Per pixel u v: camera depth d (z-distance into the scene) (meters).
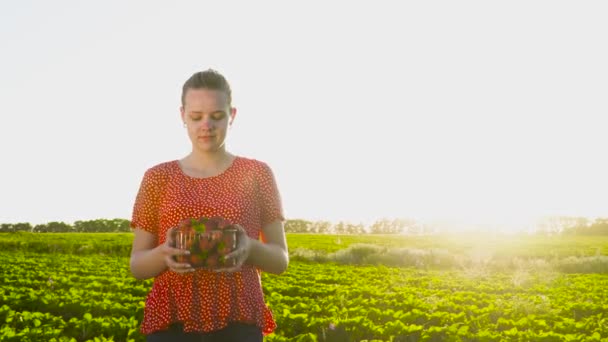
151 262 2.92
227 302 2.98
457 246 44.69
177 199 3.03
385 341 8.95
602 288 17.56
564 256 33.19
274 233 3.21
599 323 10.48
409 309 12.08
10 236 44.75
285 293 14.52
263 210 3.20
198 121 2.96
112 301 12.31
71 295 12.50
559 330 10.28
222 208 3.01
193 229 2.83
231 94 3.05
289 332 9.52
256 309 3.05
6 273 17.80
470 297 13.75
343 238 61.44
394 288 15.46
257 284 3.12
